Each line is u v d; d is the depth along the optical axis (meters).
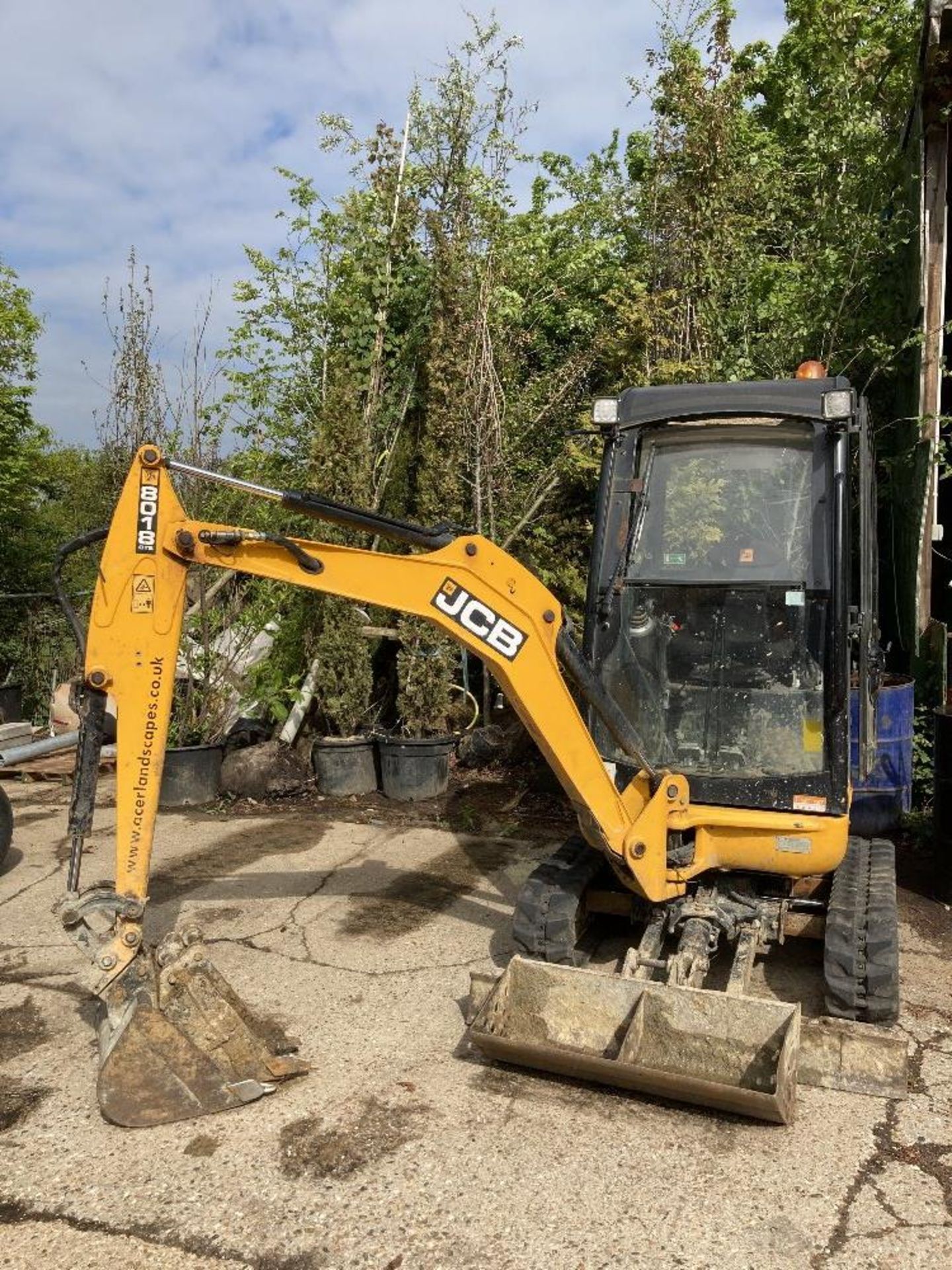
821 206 9.48
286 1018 4.49
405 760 8.20
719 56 9.17
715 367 8.78
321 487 8.70
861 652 4.79
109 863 6.72
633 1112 3.74
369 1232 3.08
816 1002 4.64
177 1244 3.04
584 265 11.34
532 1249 3.01
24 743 9.25
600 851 5.00
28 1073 4.05
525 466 9.58
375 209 10.22
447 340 9.03
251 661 9.58
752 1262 2.95
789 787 4.39
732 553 4.69
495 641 4.08
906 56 8.85
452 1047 4.23
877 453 9.02
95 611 3.80
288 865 6.71
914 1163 3.44
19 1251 3.02
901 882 6.43
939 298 7.88
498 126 10.00
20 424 14.29
